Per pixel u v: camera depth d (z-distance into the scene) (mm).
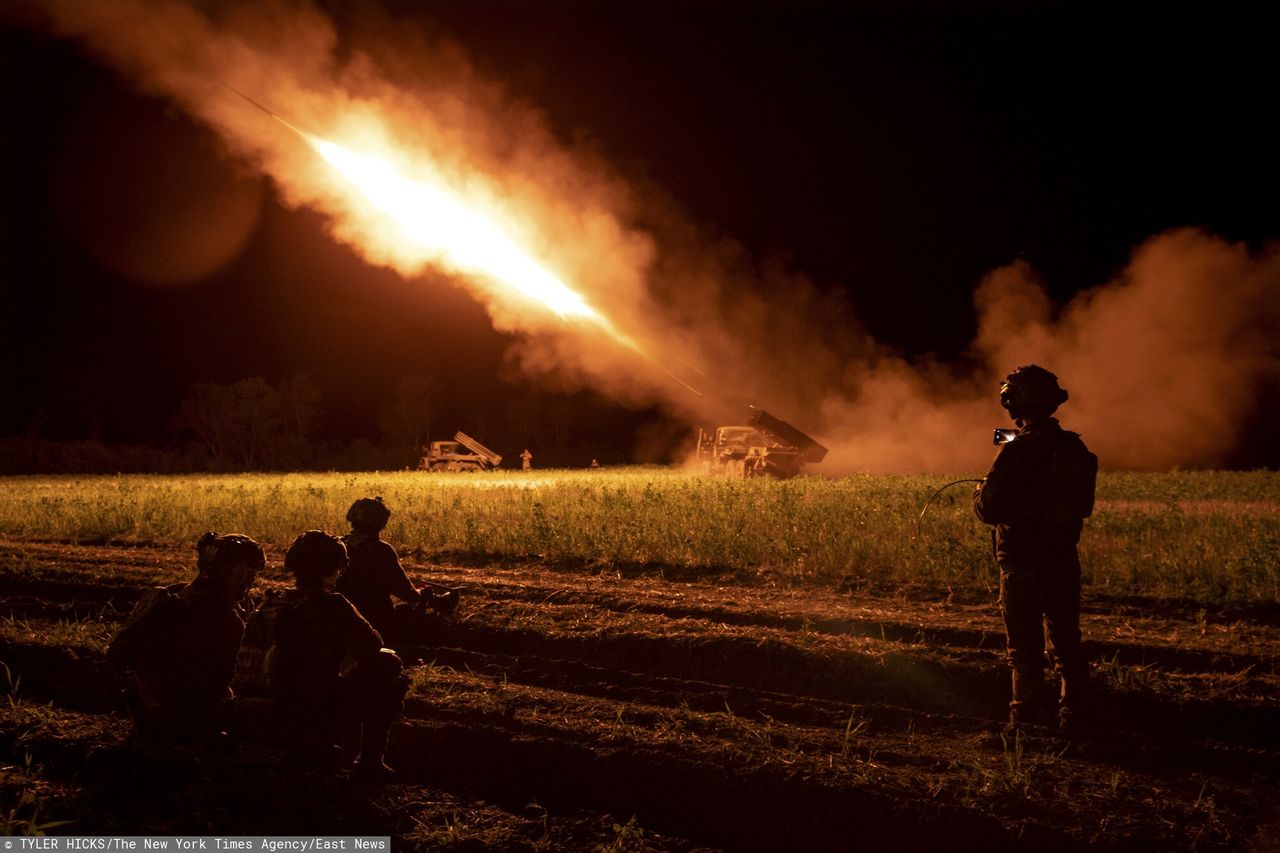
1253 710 5477
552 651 7070
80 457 48969
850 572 9461
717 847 4742
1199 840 4215
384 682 5125
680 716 5699
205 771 5070
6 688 6555
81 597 8938
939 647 6641
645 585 9180
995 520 5531
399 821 4730
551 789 5199
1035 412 5594
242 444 53781
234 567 5418
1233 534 10758
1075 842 4246
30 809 4723
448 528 12195
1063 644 5477
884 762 5070
